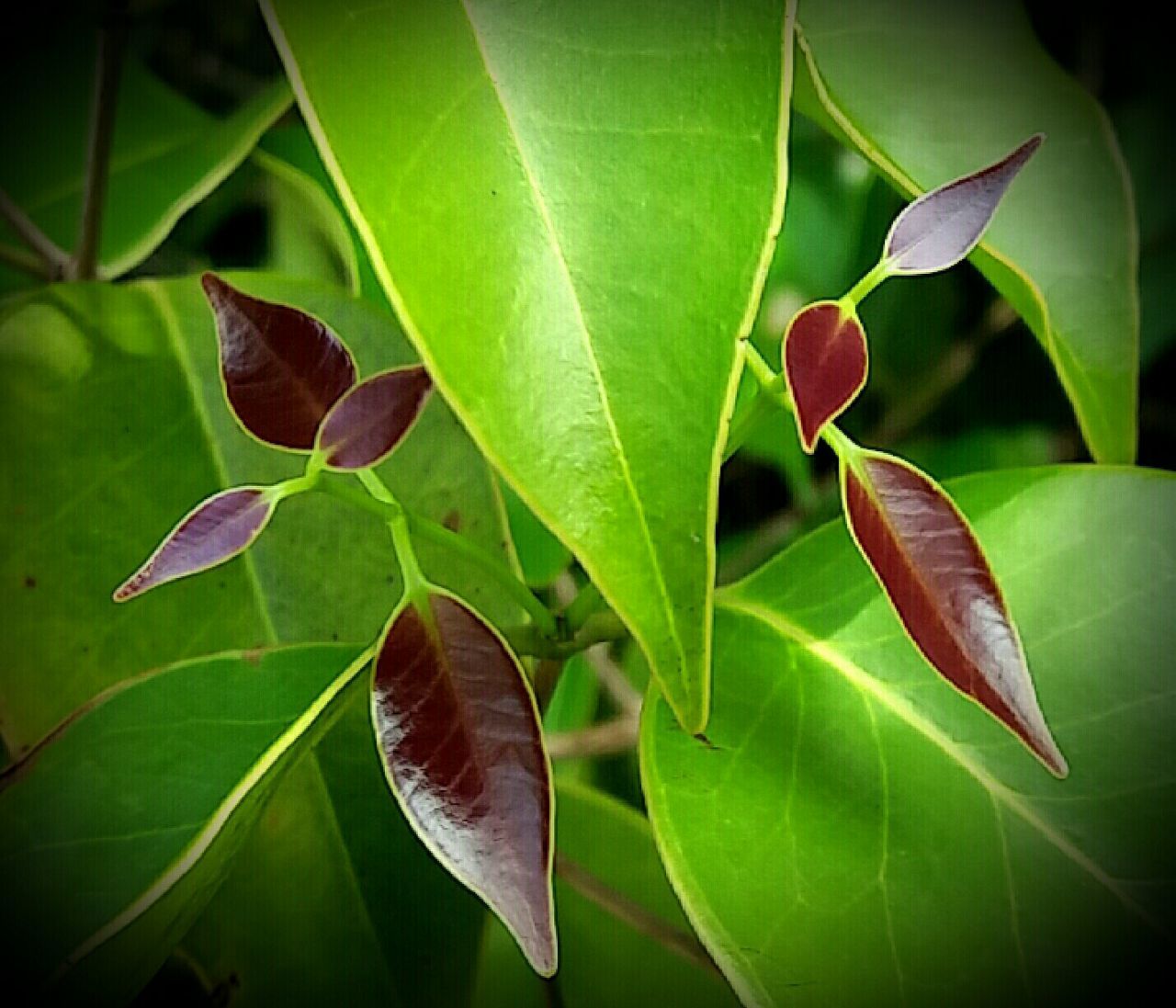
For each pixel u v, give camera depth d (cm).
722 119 19
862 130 25
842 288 34
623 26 19
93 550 24
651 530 18
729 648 22
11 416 24
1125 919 20
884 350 35
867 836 20
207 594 25
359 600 25
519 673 20
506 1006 26
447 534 21
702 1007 26
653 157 19
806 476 34
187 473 25
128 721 21
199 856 19
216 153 26
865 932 20
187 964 24
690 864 20
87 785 21
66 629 24
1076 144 25
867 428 35
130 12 25
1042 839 21
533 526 28
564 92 19
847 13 26
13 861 20
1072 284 25
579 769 33
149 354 25
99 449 25
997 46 26
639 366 18
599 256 18
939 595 19
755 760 21
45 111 27
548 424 18
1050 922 20
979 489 23
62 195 26
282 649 22
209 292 20
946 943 20
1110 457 24
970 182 20
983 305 34
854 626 22
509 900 18
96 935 20
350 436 20
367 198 18
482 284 18
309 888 25
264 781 20
